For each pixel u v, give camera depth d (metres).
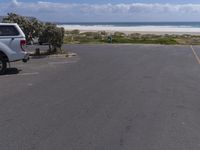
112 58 27.19
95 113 10.10
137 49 37.38
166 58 27.38
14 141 7.61
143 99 12.05
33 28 28.50
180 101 11.77
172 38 63.22
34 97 12.39
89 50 35.19
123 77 17.23
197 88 14.27
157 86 14.68
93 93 13.13
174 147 7.27
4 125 8.87
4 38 18.48
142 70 19.97
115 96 12.56
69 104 11.28
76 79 16.58
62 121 9.25
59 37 29.16
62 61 25.00
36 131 8.35
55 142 7.55
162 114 10.01
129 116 9.77
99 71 19.50
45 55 27.98
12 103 11.45
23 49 18.94
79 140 7.69
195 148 7.21
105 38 58.47
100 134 8.13
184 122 9.18
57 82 15.72
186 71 19.61
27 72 19.20
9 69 20.45
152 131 8.38
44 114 9.98
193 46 43.97
